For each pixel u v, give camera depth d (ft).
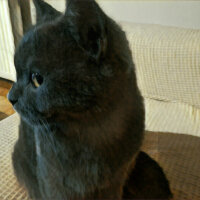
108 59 0.95
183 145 1.75
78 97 0.97
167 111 2.09
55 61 0.96
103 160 1.14
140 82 2.23
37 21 1.17
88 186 1.19
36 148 1.31
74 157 1.14
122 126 1.11
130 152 1.20
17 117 2.10
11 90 1.12
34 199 1.46
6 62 2.76
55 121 1.08
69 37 0.96
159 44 2.06
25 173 1.48
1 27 2.69
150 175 1.49
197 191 1.45
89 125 1.08
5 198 1.49
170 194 1.42
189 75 2.02
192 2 2.28
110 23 0.95
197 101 2.09
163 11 2.43
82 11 0.85
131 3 2.51
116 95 1.04
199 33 2.07
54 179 1.21
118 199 1.32
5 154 1.76
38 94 1.01
